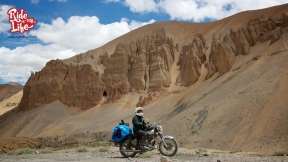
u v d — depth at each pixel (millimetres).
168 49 112562
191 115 58906
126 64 117062
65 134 94562
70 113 114750
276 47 71438
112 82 114875
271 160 13062
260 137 41812
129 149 15109
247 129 44875
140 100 100250
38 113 117000
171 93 97875
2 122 128875
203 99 66000
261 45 81000
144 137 14930
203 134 49656
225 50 83750
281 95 48000
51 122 111688
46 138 86062
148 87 105438
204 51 103875
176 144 14898
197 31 134250
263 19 86125
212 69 90875
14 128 114250
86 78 119188
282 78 52688
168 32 136875
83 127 98688
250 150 39906
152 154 16406
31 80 132000
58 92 123250
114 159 13719
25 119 117062
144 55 113312
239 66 77312
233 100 55250
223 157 14781
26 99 129375
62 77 127375
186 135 52688
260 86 54281
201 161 12531
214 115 54031
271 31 81938
